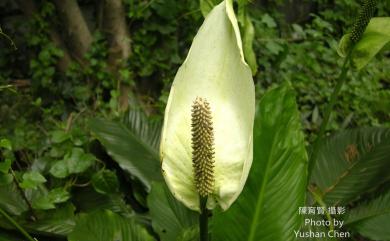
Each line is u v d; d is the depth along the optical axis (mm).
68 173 823
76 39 1228
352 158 894
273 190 585
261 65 1344
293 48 1372
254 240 598
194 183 523
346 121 1228
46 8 1202
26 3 1208
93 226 684
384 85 1540
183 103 544
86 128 1047
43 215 805
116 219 696
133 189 895
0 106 1145
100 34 1229
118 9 1199
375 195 818
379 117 1283
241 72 532
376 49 694
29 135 1067
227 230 604
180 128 535
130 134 931
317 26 1467
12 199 820
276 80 1319
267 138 583
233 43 534
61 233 744
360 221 776
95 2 1337
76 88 1207
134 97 1188
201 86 545
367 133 921
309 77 1356
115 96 1111
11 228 708
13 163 1041
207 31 536
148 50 1245
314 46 1385
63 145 911
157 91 1312
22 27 1294
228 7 526
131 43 1249
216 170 522
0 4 1298
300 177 583
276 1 1488
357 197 828
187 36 1285
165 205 791
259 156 584
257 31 1332
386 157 863
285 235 589
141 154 900
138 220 837
